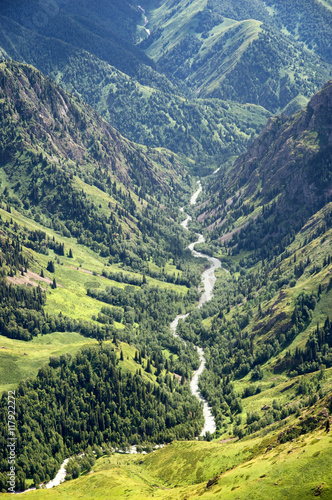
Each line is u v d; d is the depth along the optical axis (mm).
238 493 118750
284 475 117375
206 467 163125
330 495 104312
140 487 165875
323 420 139875
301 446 127812
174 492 146250
